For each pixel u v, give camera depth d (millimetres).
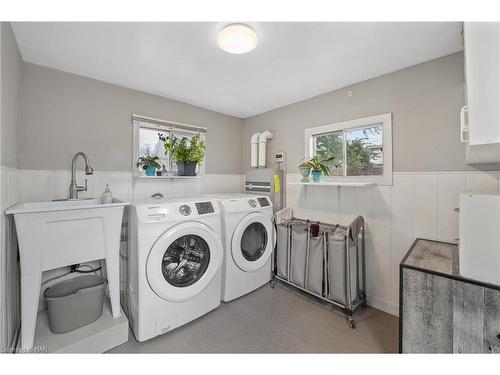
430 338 1238
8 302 1359
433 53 1714
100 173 2211
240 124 3498
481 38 891
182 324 1791
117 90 2311
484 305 1082
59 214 1447
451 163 1713
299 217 2752
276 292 2391
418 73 1865
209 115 3105
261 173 2984
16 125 1628
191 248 1995
